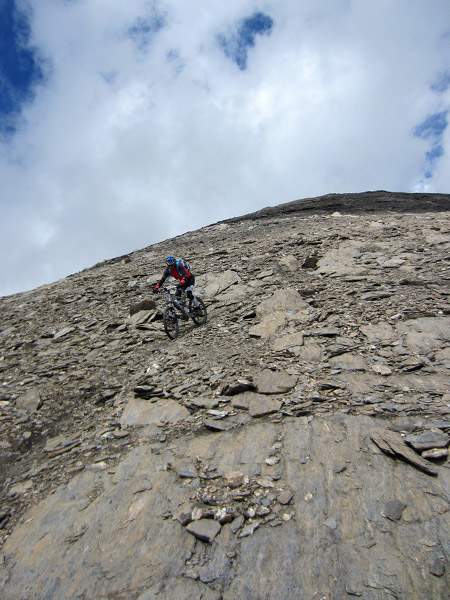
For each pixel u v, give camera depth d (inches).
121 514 167.8
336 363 268.5
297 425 205.5
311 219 916.6
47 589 140.5
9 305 560.1
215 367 293.4
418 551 131.6
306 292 420.8
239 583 132.0
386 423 195.5
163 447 209.2
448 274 414.3
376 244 575.2
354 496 156.4
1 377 318.7
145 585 135.8
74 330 422.6
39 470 205.8
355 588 124.3
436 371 238.8
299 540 142.8
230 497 166.9
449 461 164.2
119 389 287.9
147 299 471.8
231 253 663.8
